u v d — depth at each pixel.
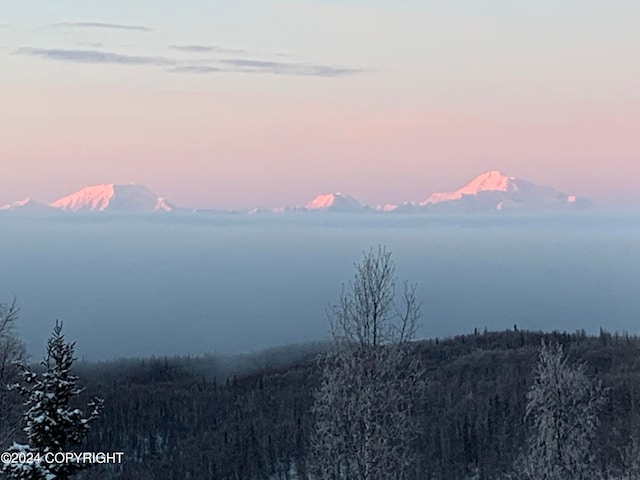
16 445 26.31
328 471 35.84
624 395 81.75
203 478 94.62
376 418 35.53
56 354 27.22
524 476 55.06
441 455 87.31
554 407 49.78
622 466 61.88
